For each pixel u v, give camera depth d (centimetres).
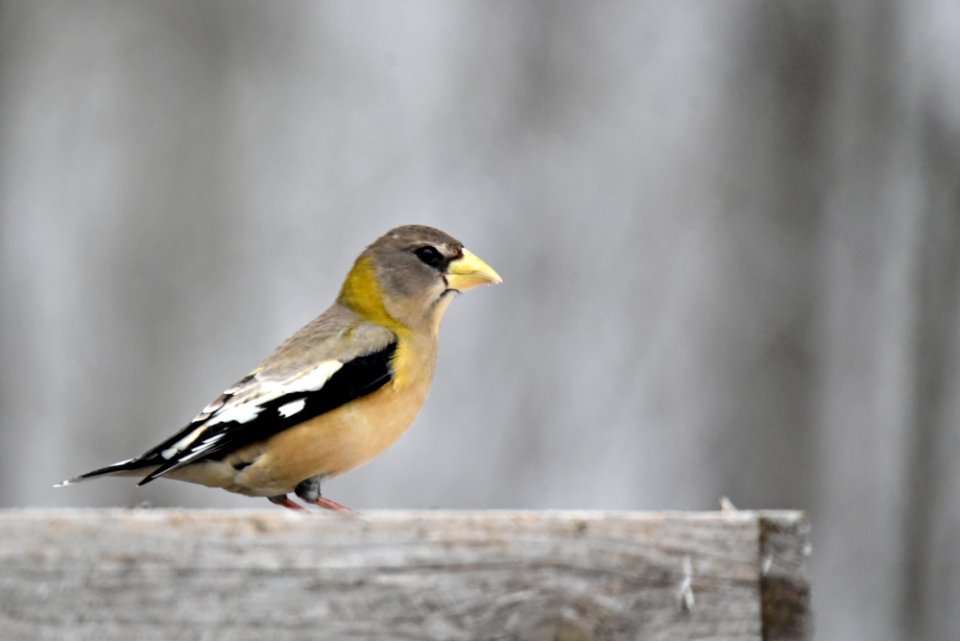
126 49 1819
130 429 1661
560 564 557
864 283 1650
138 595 530
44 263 1745
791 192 1656
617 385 1548
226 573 536
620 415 1532
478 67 1736
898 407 1614
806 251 1639
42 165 1791
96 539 530
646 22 1722
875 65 1712
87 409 1661
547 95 1711
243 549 538
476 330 1553
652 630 560
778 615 576
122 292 1722
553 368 1549
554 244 1630
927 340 1636
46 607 525
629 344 1573
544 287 1605
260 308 1706
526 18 1731
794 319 1606
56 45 1830
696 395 1552
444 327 1541
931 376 1627
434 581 548
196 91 1809
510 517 556
